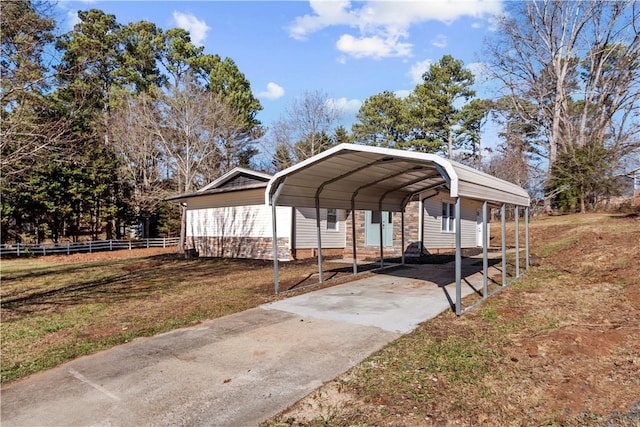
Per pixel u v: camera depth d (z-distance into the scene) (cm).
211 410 317
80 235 2466
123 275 1136
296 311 631
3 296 847
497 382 347
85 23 2527
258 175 1454
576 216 1909
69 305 733
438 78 3281
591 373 358
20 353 469
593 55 2369
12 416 317
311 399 329
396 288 812
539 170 2458
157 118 2228
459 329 505
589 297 638
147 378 384
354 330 519
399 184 958
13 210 1923
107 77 2708
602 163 2012
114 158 2317
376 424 286
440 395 326
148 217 2658
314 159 674
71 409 326
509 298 670
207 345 477
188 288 880
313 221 1513
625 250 936
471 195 596
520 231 1870
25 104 815
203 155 2128
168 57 3130
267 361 418
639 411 289
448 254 1528
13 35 781
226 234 1634
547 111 2538
